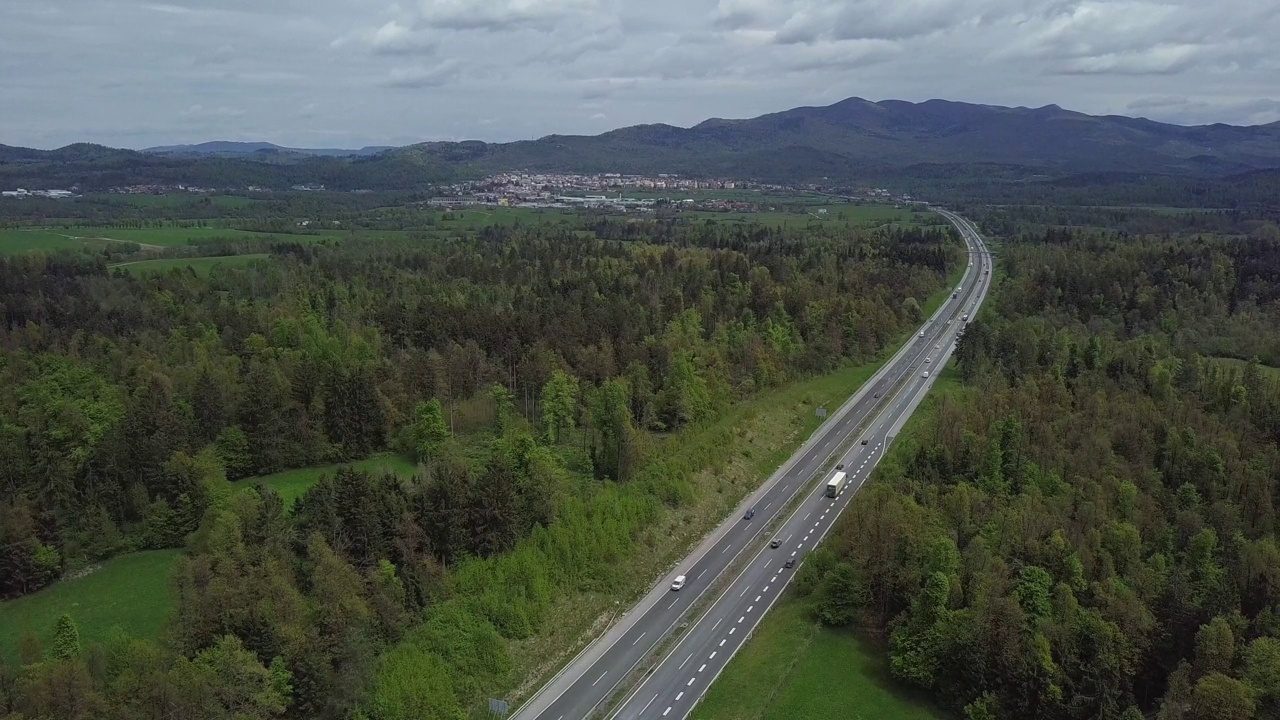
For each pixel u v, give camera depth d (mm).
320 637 88562
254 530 104312
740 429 159375
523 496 115688
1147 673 91562
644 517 123562
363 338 187750
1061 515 110812
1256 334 199875
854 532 112625
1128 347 181125
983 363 185250
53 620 106875
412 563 103188
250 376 151375
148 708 77688
